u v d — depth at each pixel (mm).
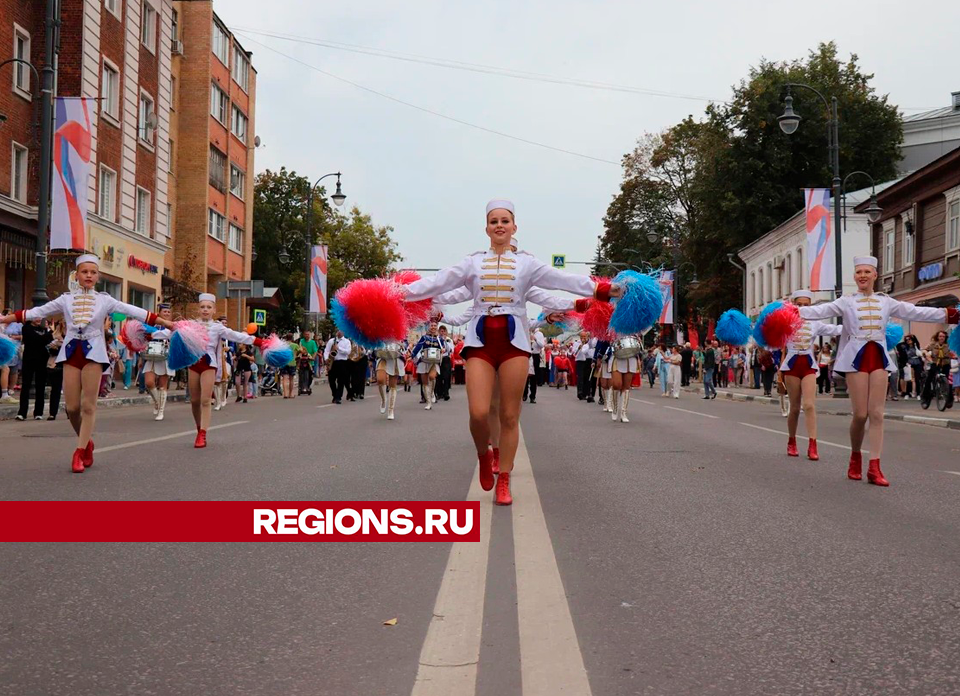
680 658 3838
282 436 12922
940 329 32625
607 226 64625
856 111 51281
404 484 8242
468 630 4164
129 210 32031
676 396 28406
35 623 4289
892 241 38875
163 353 15977
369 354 24484
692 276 61500
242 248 47844
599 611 4484
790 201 50562
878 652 3916
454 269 7160
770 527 6488
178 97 40625
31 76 27062
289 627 4230
